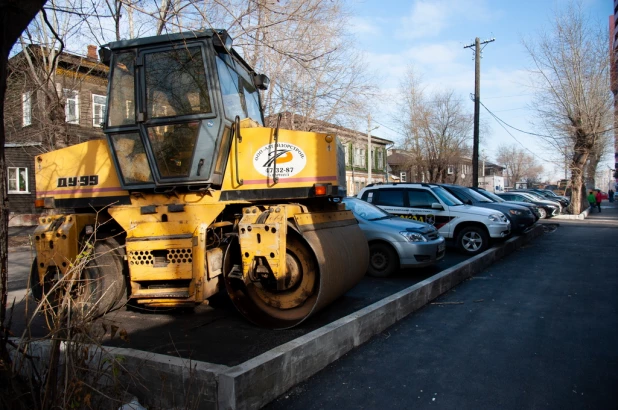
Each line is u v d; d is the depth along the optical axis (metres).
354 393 3.84
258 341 5.00
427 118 35.47
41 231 5.61
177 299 5.44
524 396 3.79
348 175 43.25
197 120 5.62
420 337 5.33
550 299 7.12
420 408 3.59
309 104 13.95
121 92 5.90
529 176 113.88
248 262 5.08
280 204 5.62
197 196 5.77
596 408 3.58
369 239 8.88
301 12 11.01
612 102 26.80
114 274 5.81
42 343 3.60
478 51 26.27
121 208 5.73
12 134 12.62
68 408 2.87
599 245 13.80
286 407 3.58
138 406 3.31
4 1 2.86
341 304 6.65
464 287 8.05
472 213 11.84
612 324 5.77
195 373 3.39
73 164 6.27
